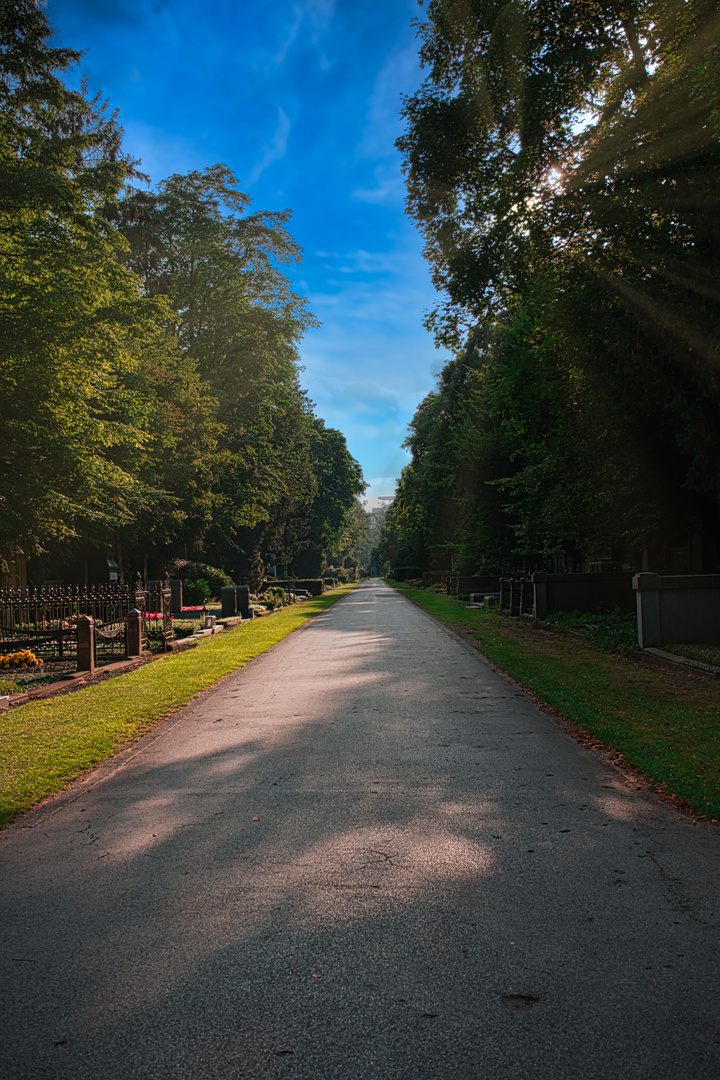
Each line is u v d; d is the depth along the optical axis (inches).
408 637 663.8
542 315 589.6
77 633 486.9
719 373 411.8
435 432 1721.2
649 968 114.4
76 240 737.6
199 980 114.6
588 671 418.9
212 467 1314.0
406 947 122.4
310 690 394.9
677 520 595.2
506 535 1213.7
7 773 236.4
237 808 199.6
